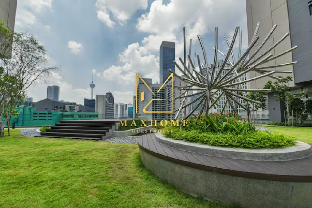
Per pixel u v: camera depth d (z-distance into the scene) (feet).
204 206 7.91
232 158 10.15
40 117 58.34
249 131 14.26
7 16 47.70
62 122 35.29
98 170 12.59
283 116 74.84
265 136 11.55
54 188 9.54
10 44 30.01
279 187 7.25
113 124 31.89
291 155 9.93
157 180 10.86
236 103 20.21
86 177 11.21
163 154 11.05
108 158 15.92
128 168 13.14
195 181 8.98
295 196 7.18
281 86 61.62
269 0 70.13
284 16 63.26
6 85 30.73
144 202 8.27
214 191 8.35
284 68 63.46
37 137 28.91
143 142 15.72
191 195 9.02
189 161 9.31
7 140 25.57
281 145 10.97
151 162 12.45
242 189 7.71
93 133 29.37
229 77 17.88
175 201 8.38
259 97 71.20
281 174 7.21
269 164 8.95
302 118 67.62
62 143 23.29
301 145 11.76
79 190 9.36
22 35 30.40
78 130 30.14
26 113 57.21
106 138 28.58
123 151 18.90
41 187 9.61
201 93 19.17
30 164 13.67
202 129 15.58
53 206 7.77
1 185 9.76
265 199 7.37
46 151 18.30
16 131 38.81
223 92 20.67
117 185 10.07
